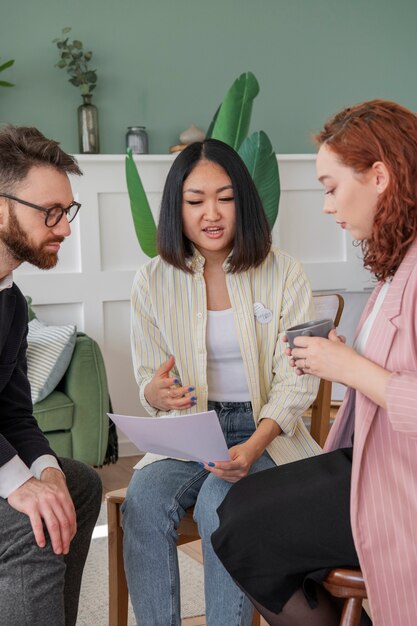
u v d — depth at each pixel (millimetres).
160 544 1862
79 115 4418
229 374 2062
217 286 2082
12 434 1858
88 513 1884
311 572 1463
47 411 3617
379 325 1446
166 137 4707
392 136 1411
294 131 4926
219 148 2010
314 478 1549
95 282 4320
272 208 3961
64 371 3674
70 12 4500
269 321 2055
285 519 1480
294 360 1532
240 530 1495
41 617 1572
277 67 4863
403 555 1356
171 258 2051
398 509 1378
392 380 1350
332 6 4934
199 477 1942
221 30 4746
